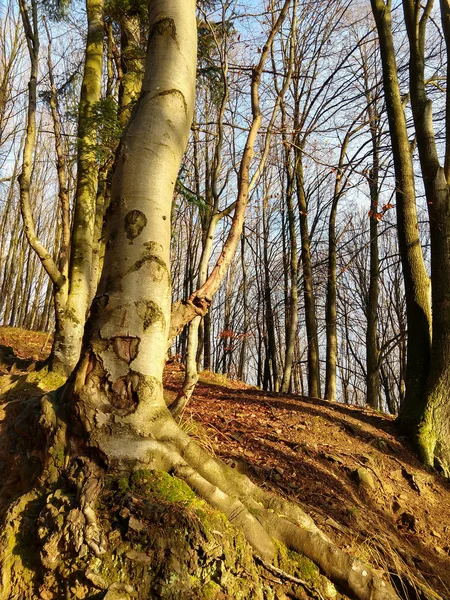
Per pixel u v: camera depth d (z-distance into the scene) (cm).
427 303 687
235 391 746
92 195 548
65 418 265
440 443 609
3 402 420
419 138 700
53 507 235
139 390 257
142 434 254
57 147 545
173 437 266
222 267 326
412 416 639
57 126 548
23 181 475
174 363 985
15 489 289
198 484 254
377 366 1124
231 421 552
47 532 229
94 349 260
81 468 248
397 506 483
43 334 1319
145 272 269
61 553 221
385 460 561
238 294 2145
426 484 549
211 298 319
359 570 257
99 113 549
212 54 671
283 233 1581
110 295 267
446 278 646
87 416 253
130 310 263
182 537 222
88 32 591
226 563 227
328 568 256
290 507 288
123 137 290
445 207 654
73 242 528
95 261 606
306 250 1195
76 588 210
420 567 385
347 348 2723
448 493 548
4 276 2123
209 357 1591
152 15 312
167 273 280
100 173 632
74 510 227
